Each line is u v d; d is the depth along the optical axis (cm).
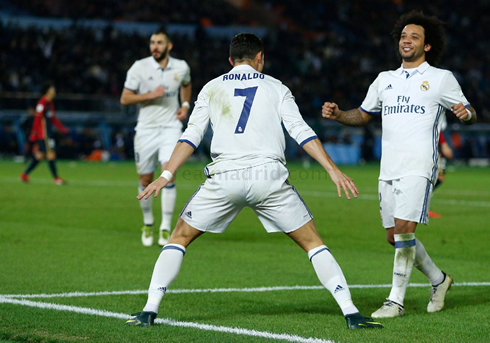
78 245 1794
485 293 1259
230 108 967
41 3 9212
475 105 9231
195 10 9831
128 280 1330
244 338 887
